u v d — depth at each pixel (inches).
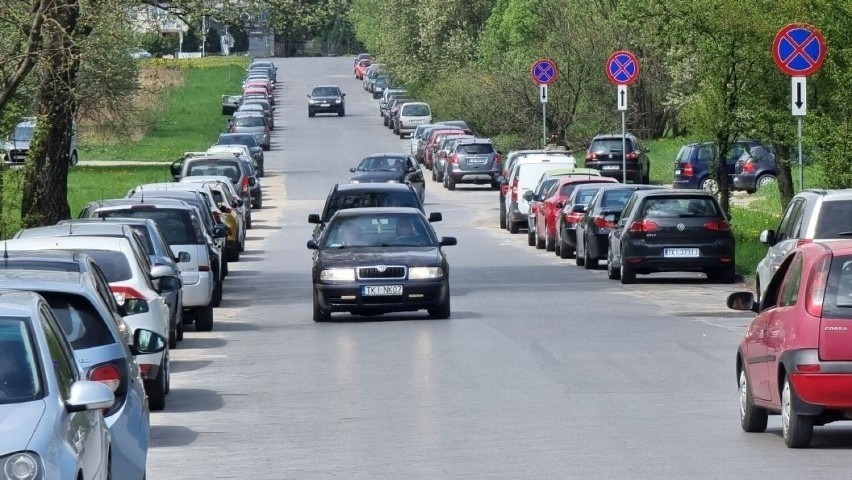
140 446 1055.6
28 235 1790.1
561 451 1274.6
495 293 2925.7
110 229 1828.2
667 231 3065.9
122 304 1656.0
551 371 1798.7
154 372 1556.3
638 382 1699.1
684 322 2349.9
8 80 2289.6
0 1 2237.9
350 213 2637.8
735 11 3179.1
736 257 3385.8
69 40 2308.1
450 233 4805.6
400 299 2432.3
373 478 1168.2
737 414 1482.5
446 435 1366.9
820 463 1210.0
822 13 2743.6
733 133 3440.0
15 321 886.4
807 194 2119.8
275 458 1270.9
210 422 1487.5
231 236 3860.7
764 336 1332.4
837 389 1243.8
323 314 2490.2
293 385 1738.4
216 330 2395.4
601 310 2559.1
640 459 1232.8
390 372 1820.9
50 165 2933.1
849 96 2588.6
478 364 1873.8
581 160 6663.4
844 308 1256.2
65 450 803.4
